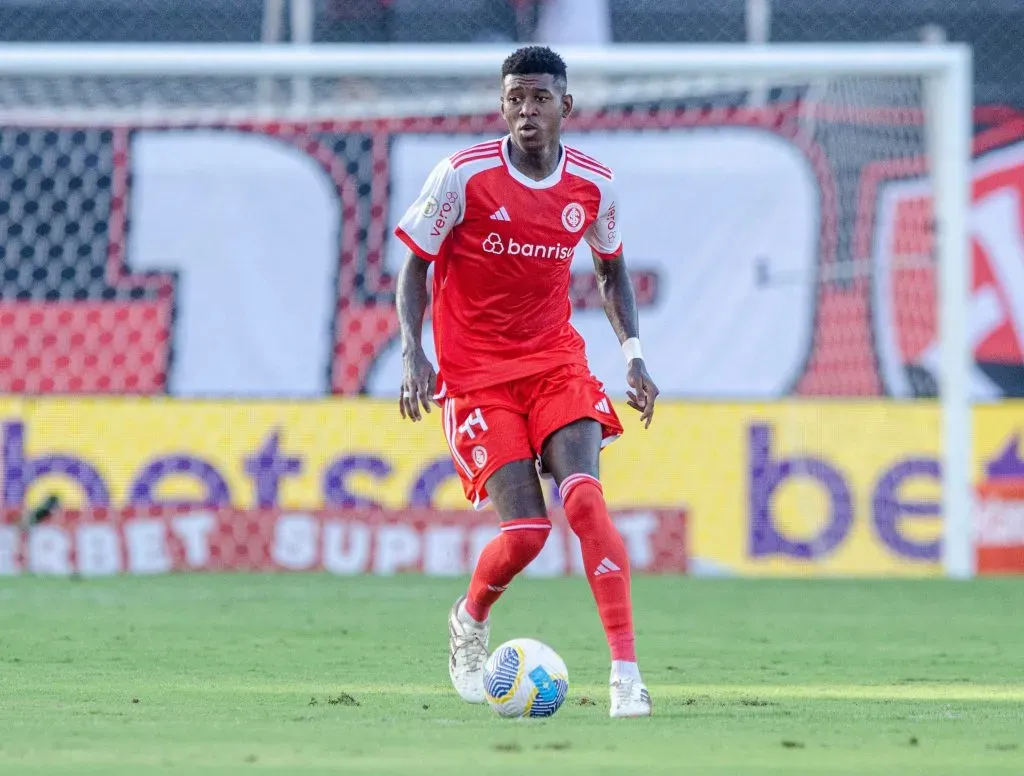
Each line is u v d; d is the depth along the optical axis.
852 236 48.22
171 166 47.75
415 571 41.97
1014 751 13.55
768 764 12.58
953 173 41.53
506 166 17.97
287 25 51.72
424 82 50.25
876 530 42.72
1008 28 54.31
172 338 47.09
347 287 47.72
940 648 25.66
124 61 40.88
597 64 41.81
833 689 19.69
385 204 48.19
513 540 17.56
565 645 25.53
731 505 42.53
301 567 41.91
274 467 42.00
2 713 16.22
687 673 21.67
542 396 17.89
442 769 12.14
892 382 48.06
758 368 47.59
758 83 48.41
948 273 41.53
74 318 47.03
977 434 44.84
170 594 35.59
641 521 42.31
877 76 43.31
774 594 36.56
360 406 42.22
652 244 47.84
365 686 19.62
